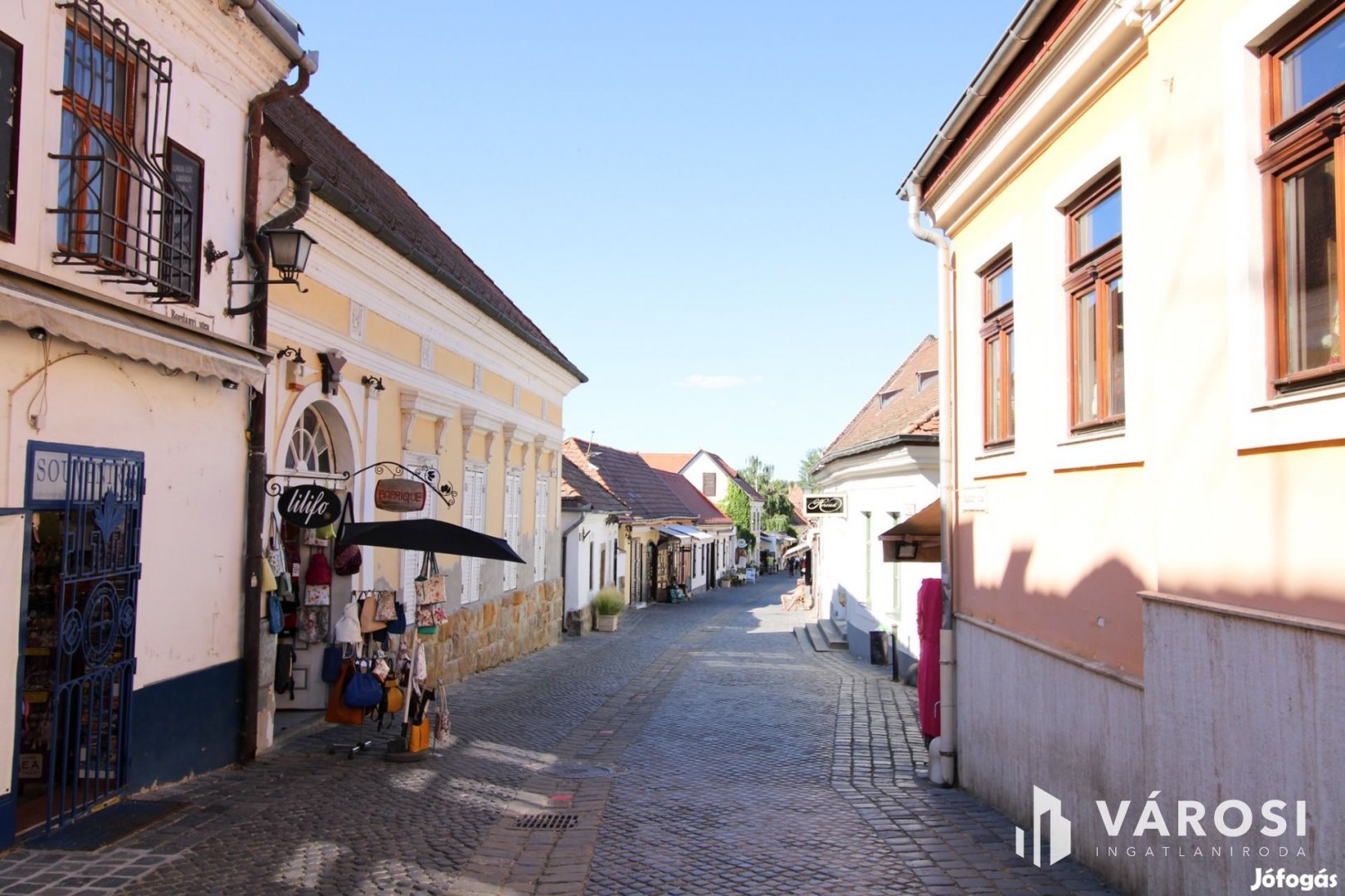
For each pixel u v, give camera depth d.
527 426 20.67
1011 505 7.95
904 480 16.91
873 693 15.63
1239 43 4.69
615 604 28.78
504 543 10.20
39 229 6.43
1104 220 6.51
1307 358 4.36
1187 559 5.09
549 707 13.96
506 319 17.25
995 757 8.24
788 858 6.73
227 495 8.80
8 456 6.11
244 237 9.00
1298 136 4.35
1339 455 4.05
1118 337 6.28
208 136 8.44
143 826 6.79
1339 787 3.94
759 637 26.67
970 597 9.06
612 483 37.88
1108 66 6.17
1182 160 5.18
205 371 8.07
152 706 7.70
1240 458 4.68
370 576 12.20
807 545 40.38
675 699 15.04
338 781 8.59
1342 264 4.13
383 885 6.01
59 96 6.64
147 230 7.58
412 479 13.71
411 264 12.98
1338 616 4.04
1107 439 6.18
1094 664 6.28
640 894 6.01
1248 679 4.54
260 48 8.86
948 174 8.93
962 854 6.79
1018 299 7.80
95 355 6.91
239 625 9.02
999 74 7.25
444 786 8.69
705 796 8.70
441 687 10.73
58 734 7.02
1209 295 4.93
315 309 10.78
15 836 6.29
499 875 6.34
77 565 6.66
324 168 11.23
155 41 7.65
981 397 8.86
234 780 8.34
